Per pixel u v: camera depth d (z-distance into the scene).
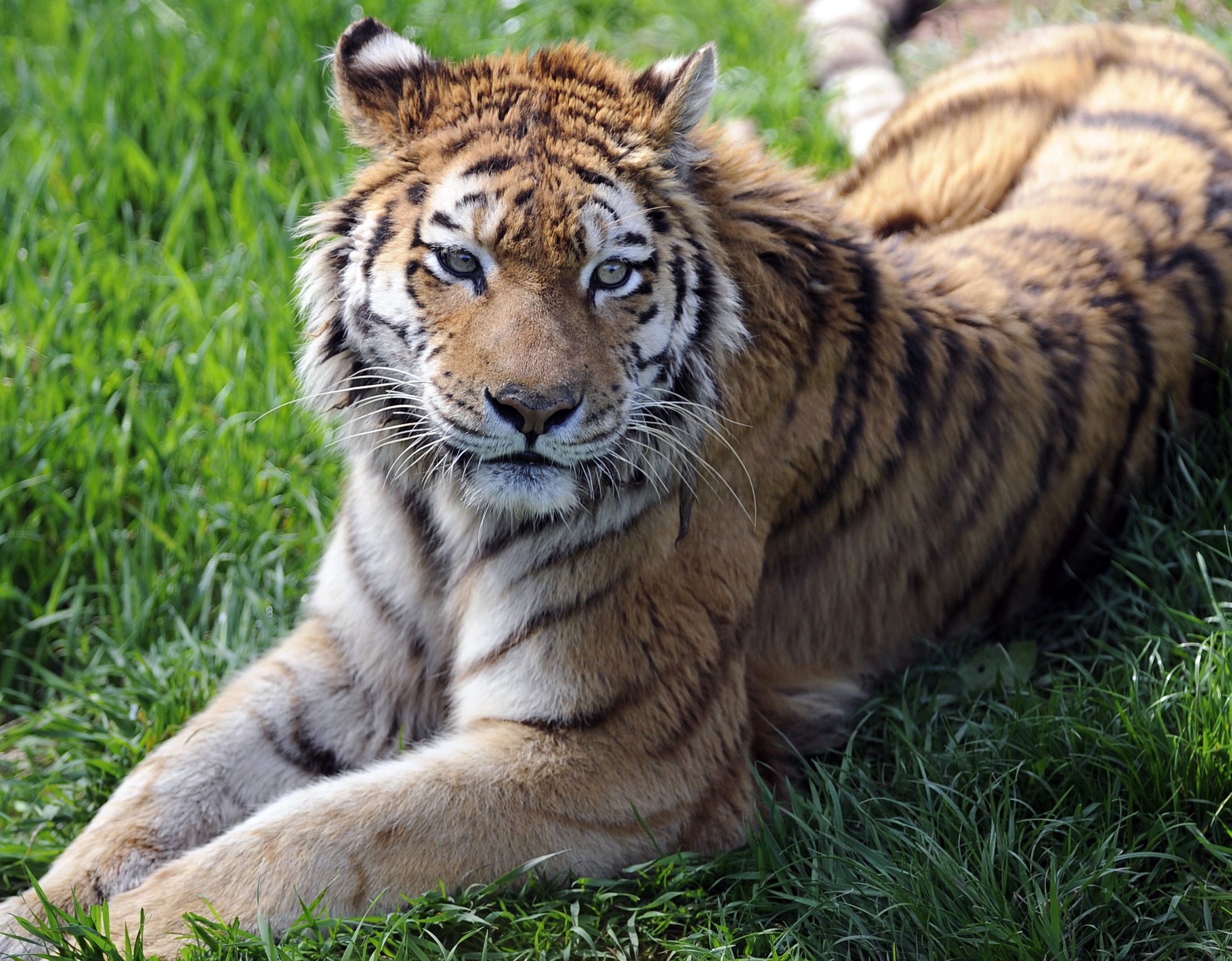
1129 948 5.27
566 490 5.83
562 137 5.76
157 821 6.26
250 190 9.84
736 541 6.28
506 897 5.79
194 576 7.93
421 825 5.69
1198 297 7.59
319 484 8.27
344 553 6.80
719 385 6.01
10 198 9.78
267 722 6.64
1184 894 5.41
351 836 5.62
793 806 6.15
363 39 6.09
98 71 10.76
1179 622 6.69
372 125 6.02
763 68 11.66
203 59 10.99
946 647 7.31
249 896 5.54
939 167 8.30
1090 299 7.30
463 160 5.75
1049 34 9.55
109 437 8.26
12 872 6.47
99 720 7.28
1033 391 7.00
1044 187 8.05
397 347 5.86
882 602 7.01
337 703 6.78
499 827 5.76
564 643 6.04
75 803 6.71
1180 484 7.45
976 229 7.71
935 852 5.59
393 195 5.88
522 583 6.17
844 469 6.58
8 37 11.80
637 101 5.96
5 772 7.10
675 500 6.11
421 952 5.36
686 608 6.13
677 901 5.85
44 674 7.42
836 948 5.48
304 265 6.20
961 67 9.66
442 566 6.57
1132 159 8.04
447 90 6.02
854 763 6.43
